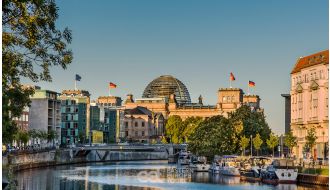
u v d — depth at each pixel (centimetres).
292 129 17225
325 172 11888
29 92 5888
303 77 16700
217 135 17962
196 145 18688
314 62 16175
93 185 12762
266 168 13238
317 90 15650
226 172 15450
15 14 5059
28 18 5059
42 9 5159
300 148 16525
